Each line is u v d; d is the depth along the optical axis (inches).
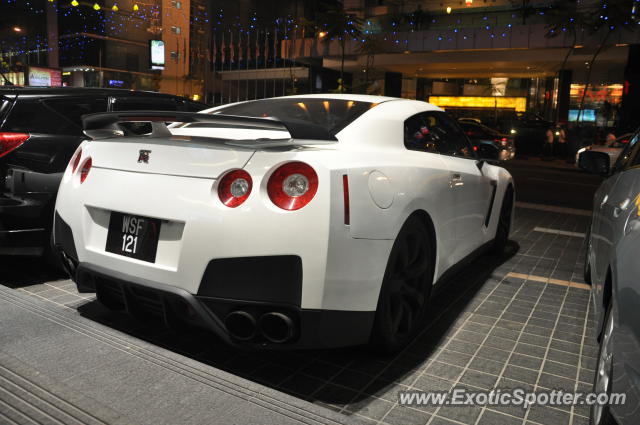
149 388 71.5
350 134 93.9
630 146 114.3
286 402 70.0
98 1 1812.3
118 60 1913.1
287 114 104.8
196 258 78.2
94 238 91.9
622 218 68.1
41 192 130.7
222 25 2187.5
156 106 167.9
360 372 89.6
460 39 1003.3
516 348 103.3
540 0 1008.2
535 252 193.2
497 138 780.0
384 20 1176.2
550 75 1226.0
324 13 1182.9
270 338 77.7
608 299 70.4
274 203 76.3
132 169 87.9
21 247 130.2
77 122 140.5
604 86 1142.3
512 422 75.7
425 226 104.0
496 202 158.6
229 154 80.2
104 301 95.3
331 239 75.0
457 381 88.0
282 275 75.5
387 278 86.5
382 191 85.0
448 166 115.7
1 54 1770.4
